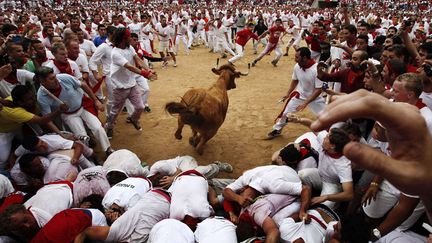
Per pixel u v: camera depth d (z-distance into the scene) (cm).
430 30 1959
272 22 2722
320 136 512
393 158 76
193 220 416
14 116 527
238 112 944
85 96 634
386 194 398
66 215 387
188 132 812
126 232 392
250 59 1694
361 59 570
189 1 4950
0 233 367
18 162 520
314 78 675
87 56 1002
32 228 387
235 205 451
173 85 1217
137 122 786
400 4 4300
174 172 531
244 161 681
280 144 750
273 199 411
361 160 72
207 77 1327
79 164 566
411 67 612
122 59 666
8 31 938
